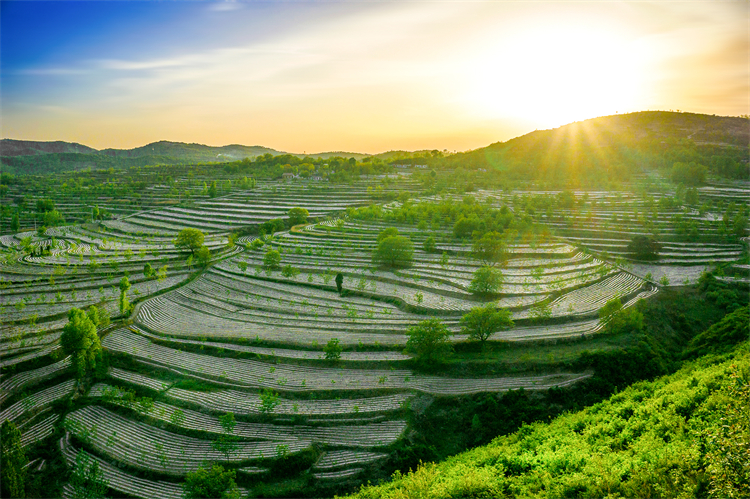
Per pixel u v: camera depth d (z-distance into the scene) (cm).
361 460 6581
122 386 8244
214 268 14962
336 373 8519
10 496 5722
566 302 11562
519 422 7181
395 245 14300
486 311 8912
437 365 8456
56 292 12544
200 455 6769
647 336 9331
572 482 4722
